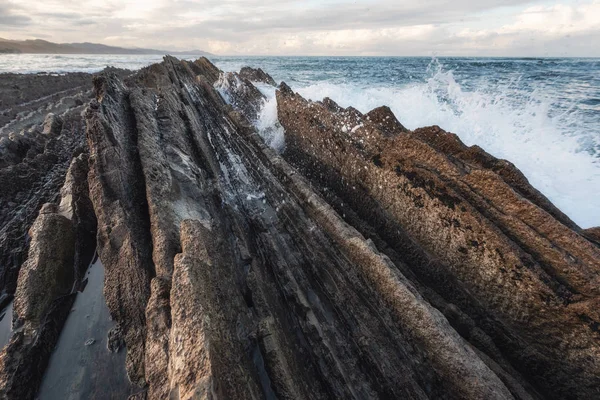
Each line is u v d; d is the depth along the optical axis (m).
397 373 4.36
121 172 6.07
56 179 9.82
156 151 7.07
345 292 5.32
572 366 4.62
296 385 3.88
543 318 4.78
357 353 4.61
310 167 9.77
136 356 4.22
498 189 5.54
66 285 5.49
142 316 4.62
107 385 4.06
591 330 4.36
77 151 11.32
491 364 4.65
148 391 3.70
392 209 6.92
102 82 7.95
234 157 9.88
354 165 7.80
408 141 6.80
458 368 4.11
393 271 5.09
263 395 3.67
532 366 5.02
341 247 5.86
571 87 19.58
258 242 6.66
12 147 10.95
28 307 4.77
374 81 25.53
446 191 5.79
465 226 5.50
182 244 4.77
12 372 4.03
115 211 5.55
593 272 4.54
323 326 4.94
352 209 8.10
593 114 13.19
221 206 7.36
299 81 27.80
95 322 4.91
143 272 4.93
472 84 20.67
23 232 7.24
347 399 4.10
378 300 5.07
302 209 6.98
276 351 3.97
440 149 6.95
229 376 3.21
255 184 8.55
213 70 21.94
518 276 4.93
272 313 4.88
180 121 9.52
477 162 6.41
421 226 6.29
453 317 5.48
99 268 5.96
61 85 31.08
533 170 9.19
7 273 6.26
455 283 5.87
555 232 4.96
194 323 3.38
